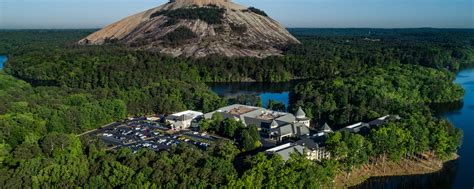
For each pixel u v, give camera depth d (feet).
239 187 563.48
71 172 598.75
